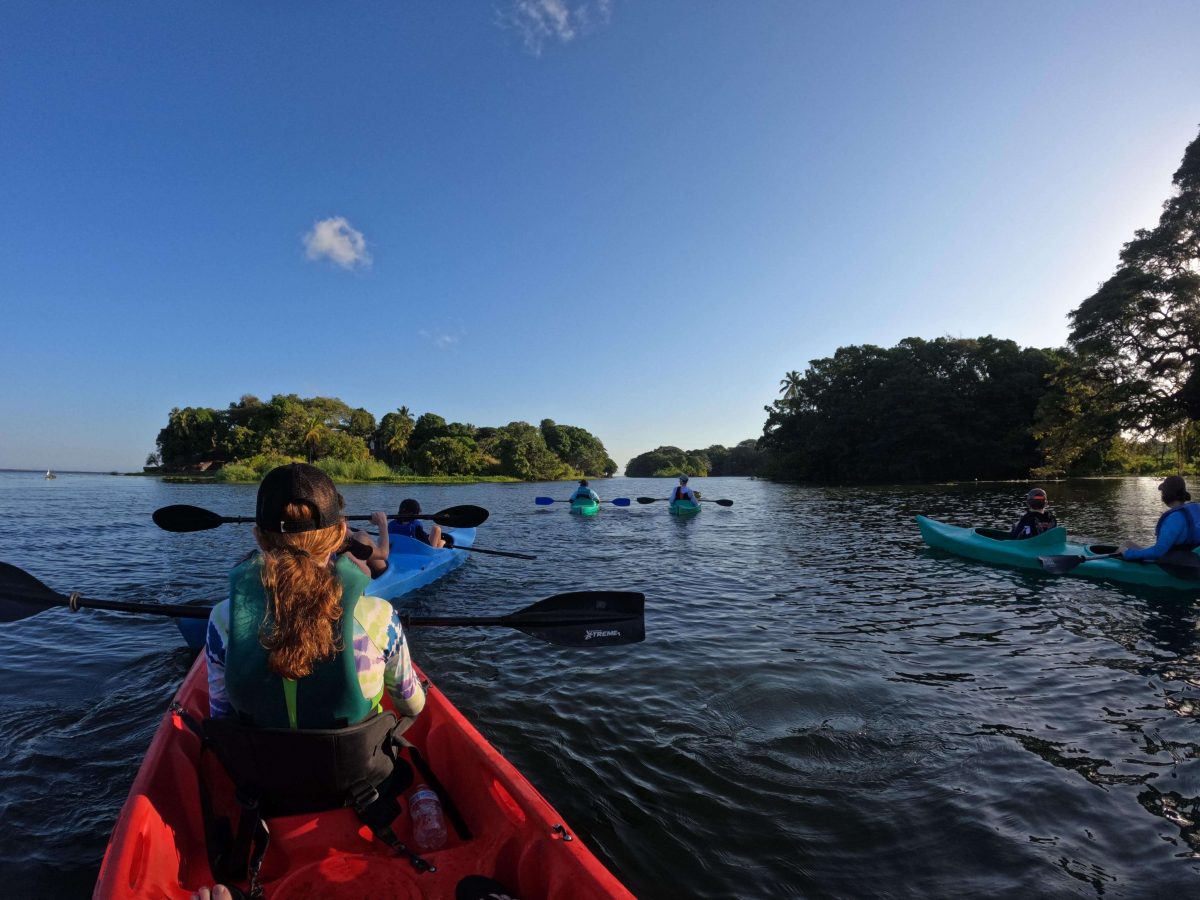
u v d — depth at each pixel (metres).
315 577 1.82
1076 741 3.71
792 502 23.84
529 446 78.44
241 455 65.00
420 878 2.03
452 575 8.55
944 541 10.28
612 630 3.22
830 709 4.16
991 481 39.88
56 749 3.67
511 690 4.50
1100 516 15.08
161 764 2.40
